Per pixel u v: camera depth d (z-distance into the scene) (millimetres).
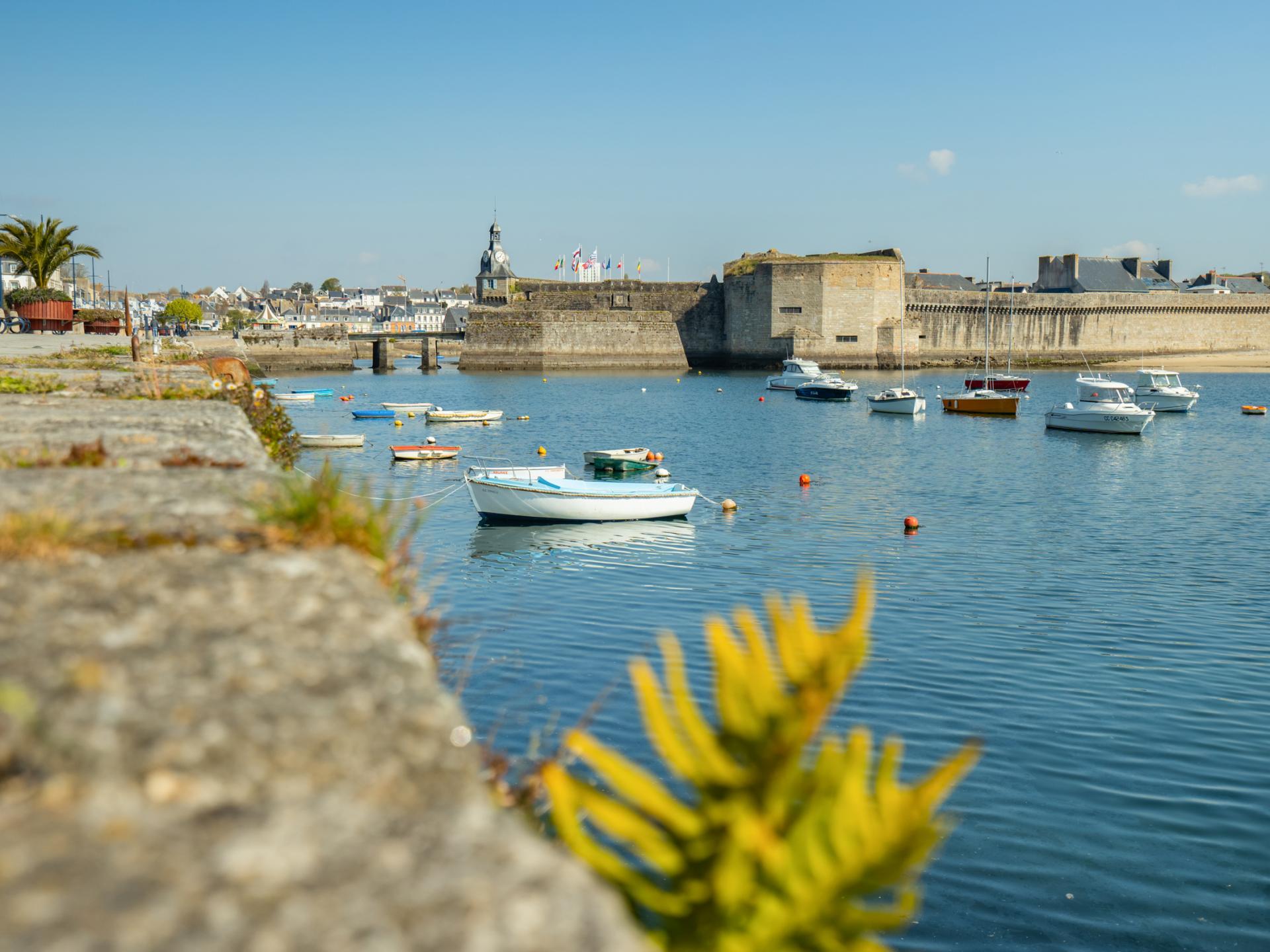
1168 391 85500
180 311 188375
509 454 55750
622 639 19250
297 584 3650
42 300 57781
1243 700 15906
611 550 29094
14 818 2123
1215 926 9852
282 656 3027
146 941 1735
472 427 70938
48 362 21109
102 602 3334
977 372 152625
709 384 127250
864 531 32031
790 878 2779
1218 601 22375
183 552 3959
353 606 3500
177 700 2682
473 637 18672
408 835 2203
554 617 21062
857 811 2771
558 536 31359
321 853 2094
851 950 2830
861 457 54219
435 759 2578
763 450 58219
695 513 35656
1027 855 11141
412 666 3080
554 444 60781
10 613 3189
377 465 49531
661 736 3072
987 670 17406
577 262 180375
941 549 28844
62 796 2219
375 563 4199
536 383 126312
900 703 15758
